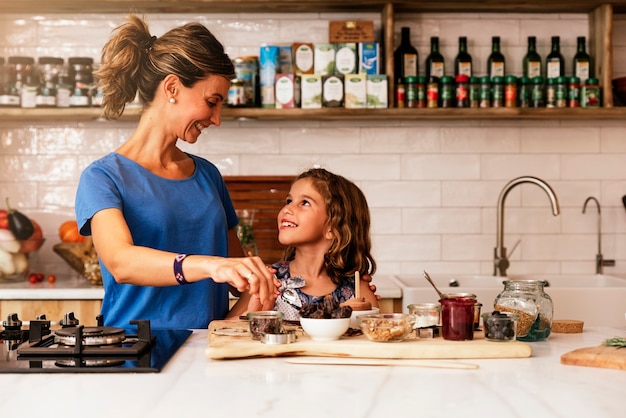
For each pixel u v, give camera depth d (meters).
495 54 3.72
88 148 3.80
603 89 3.62
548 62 3.71
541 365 1.59
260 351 1.65
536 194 3.84
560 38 3.82
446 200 3.83
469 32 3.81
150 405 1.28
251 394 1.35
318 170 2.50
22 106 3.56
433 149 3.82
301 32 3.79
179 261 1.77
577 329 1.99
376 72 3.62
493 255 3.83
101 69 2.19
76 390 1.38
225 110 3.50
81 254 3.42
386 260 3.83
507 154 3.83
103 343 1.72
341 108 3.52
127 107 3.57
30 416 1.22
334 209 2.39
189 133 2.22
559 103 3.59
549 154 3.83
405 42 3.69
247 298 2.44
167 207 2.18
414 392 1.37
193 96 2.16
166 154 2.26
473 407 1.27
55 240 3.79
